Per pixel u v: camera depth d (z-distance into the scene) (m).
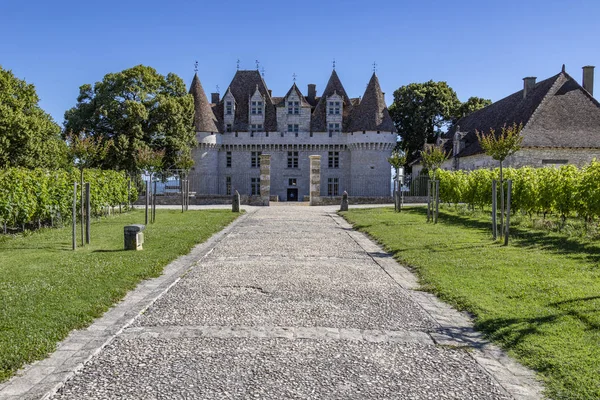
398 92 60.78
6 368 4.78
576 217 19.42
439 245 12.96
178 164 42.44
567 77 37.47
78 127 43.78
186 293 8.02
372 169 54.62
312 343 5.62
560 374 4.64
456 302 7.33
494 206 13.97
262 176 37.97
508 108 42.03
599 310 6.52
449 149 48.44
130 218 22.62
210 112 55.66
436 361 5.11
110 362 5.05
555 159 33.53
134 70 44.62
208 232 16.72
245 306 7.21
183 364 4.99
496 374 4.78
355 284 8.75
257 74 60.41
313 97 61.94
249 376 4.70
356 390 4.42
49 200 18.56
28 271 9.28
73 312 6.59
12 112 30.55
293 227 19.28
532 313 6.50
